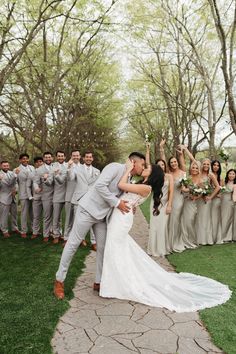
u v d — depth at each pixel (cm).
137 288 456
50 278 541
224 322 392
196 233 798
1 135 1694
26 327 377
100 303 447
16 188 882
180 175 740
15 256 675
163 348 339
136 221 1152
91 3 1030
